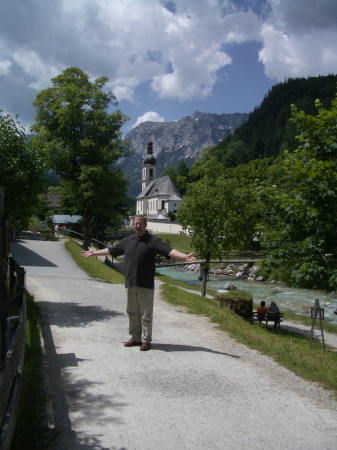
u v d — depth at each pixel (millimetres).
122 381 5488
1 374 3361
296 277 10422
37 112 32438
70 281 15977
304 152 11719
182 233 80438
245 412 4695
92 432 4125
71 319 9195
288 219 11195
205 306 11898
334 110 11305
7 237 6332
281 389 5438
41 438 3951
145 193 141500
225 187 19047
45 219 63219
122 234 84188
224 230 18859
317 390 5465
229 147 173750
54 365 6035
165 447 3883
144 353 6727
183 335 8156
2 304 4941
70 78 32906
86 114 32219
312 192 10500
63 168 32344
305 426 4406
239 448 3906
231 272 45875
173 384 5441
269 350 7277
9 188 8633
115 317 9586
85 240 34875
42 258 25016
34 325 8203
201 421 4434
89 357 6453
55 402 4785
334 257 10586
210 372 5961
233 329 8906
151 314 6875
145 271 6695
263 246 11453
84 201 32938
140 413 4574
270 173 70750
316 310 12391
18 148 8727
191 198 19703
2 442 2955
